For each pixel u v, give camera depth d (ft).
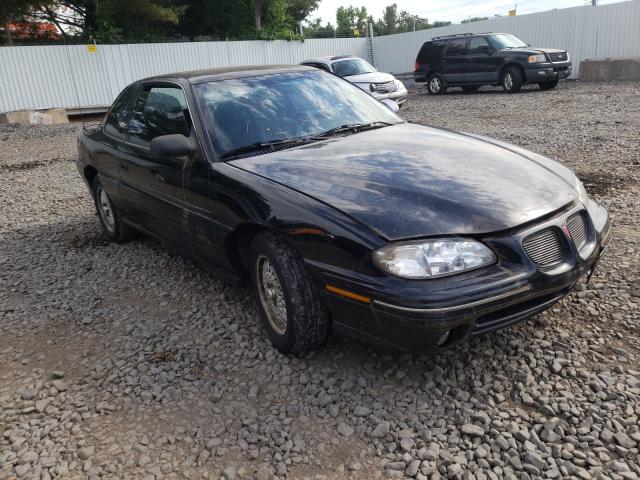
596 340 10.41
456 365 9.99
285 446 8.46
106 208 18.72
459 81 61.31
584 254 9.64
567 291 9.59
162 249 17.83
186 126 12.85
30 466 8.56
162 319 13.03
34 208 24.68
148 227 15.65
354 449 8.32
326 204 9.50
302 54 90.58
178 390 10.18
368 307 8.68
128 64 76.07
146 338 12.21
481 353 10.27
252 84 13.75
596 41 65.41
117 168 16.11
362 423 8.82
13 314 13.97
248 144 12.21
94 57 73.41
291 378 10.18
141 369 10.97
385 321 8.57
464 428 8.41
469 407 8.91
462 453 8.01
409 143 11.98
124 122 16.30
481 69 58.90
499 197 9.43
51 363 11.57
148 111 14.99
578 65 67.41
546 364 9.84
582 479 7.36
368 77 50.93
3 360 11.83
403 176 10.07
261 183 10.54
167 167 13.12
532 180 10.23
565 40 68.13
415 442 8.31
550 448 7.93
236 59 84.38
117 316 13.42
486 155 11.26
